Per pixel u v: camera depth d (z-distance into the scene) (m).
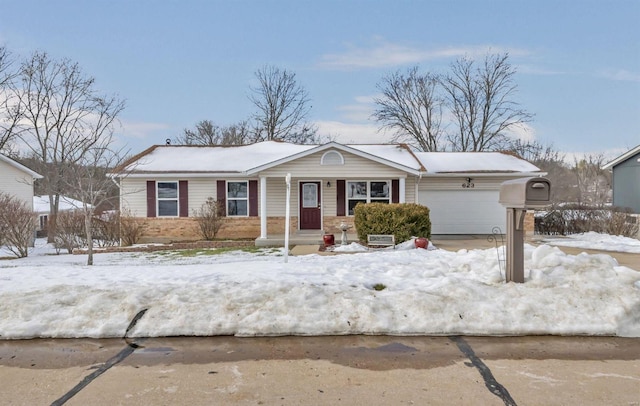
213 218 16.81
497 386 3.51
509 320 4.73
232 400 3.30
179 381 3.65
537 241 15.48
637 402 3.23
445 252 10.61
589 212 18.84
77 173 12.79
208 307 5.03
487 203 17.88
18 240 14.11
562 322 4.71
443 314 4.85
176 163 17.72
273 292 5.33
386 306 5.04
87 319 4.89
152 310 5.00
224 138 40.72
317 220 17.27
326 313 4.91
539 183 5.40
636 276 5.50
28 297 5.37
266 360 4.07
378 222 13.23
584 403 3.21
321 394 3.40
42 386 3.57
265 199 15.60
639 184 18.80
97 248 15.47
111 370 3.88
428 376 3.71
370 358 4.10
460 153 20.69
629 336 4.59
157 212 17.09
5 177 22.75
